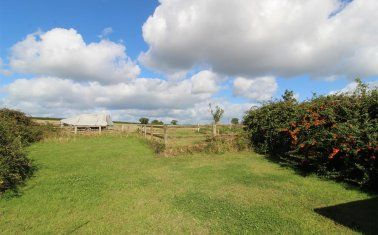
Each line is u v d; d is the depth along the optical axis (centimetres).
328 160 1066
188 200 812
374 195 845
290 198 823
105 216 703
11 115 2523
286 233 595
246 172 1178
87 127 3538
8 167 901
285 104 1514
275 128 1503
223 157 1571
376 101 943
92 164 1398
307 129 1178
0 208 760
